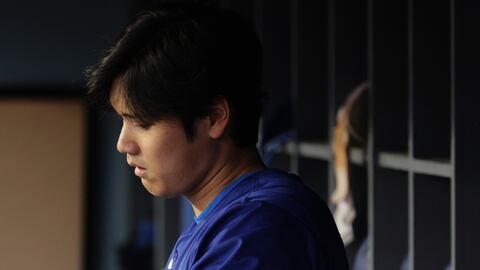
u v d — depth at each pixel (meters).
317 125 9.50
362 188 8.16
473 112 5.51
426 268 6.47
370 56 7.29
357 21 8.34
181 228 12.94
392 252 7.28
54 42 15.19
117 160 15.38
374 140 7.27
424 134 6.45
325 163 9.65
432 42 6.43
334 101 8.33
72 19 15.16
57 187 15.27
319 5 9.46
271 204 3.57
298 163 9.59
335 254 3.71
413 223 6.46
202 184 3.80
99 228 15.38
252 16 11.77
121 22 15.12
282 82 10.52
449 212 6.46
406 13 7.27
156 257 14.21
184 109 3.58
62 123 15.26
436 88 6.44
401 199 7.29
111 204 15.40
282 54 10.53
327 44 9.48
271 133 9.73
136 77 3.56
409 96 6.66
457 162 5.52
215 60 3.62
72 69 15.22
